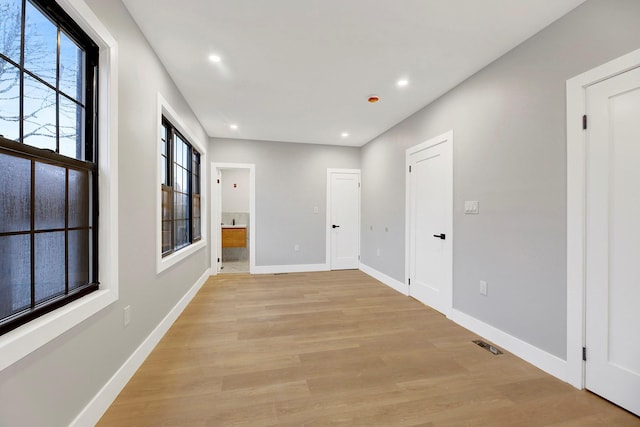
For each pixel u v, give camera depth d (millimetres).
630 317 1468
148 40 2029
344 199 5211
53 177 1207
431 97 3020
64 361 1173
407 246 3588
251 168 4789
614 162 1524
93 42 1439
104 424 1356
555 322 1807
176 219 3031
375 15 1771
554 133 1808
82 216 1406
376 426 1364
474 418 1429
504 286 2184
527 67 1995
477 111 2463
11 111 1005
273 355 2049
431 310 3039
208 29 1911
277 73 2521
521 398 1588
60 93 1260
